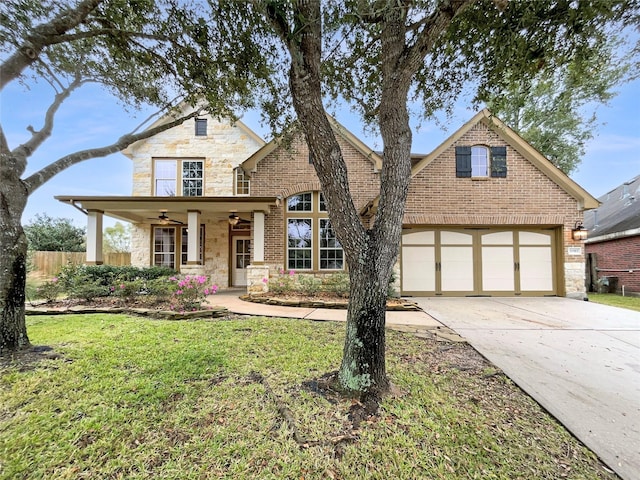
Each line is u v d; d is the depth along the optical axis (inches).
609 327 222.1
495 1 107.6
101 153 200.7
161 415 101.0
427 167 382.3
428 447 88.0
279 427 95.7
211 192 481.7
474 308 299.3
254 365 142.1
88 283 295.6
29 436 88.9
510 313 274.1
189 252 366.0
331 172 113.7
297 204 400.2
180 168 482.3
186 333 193.2
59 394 112.7
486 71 169.9
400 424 98.1
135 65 205.3
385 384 116.6
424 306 310.3
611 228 526.9
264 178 398.9
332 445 87.7
